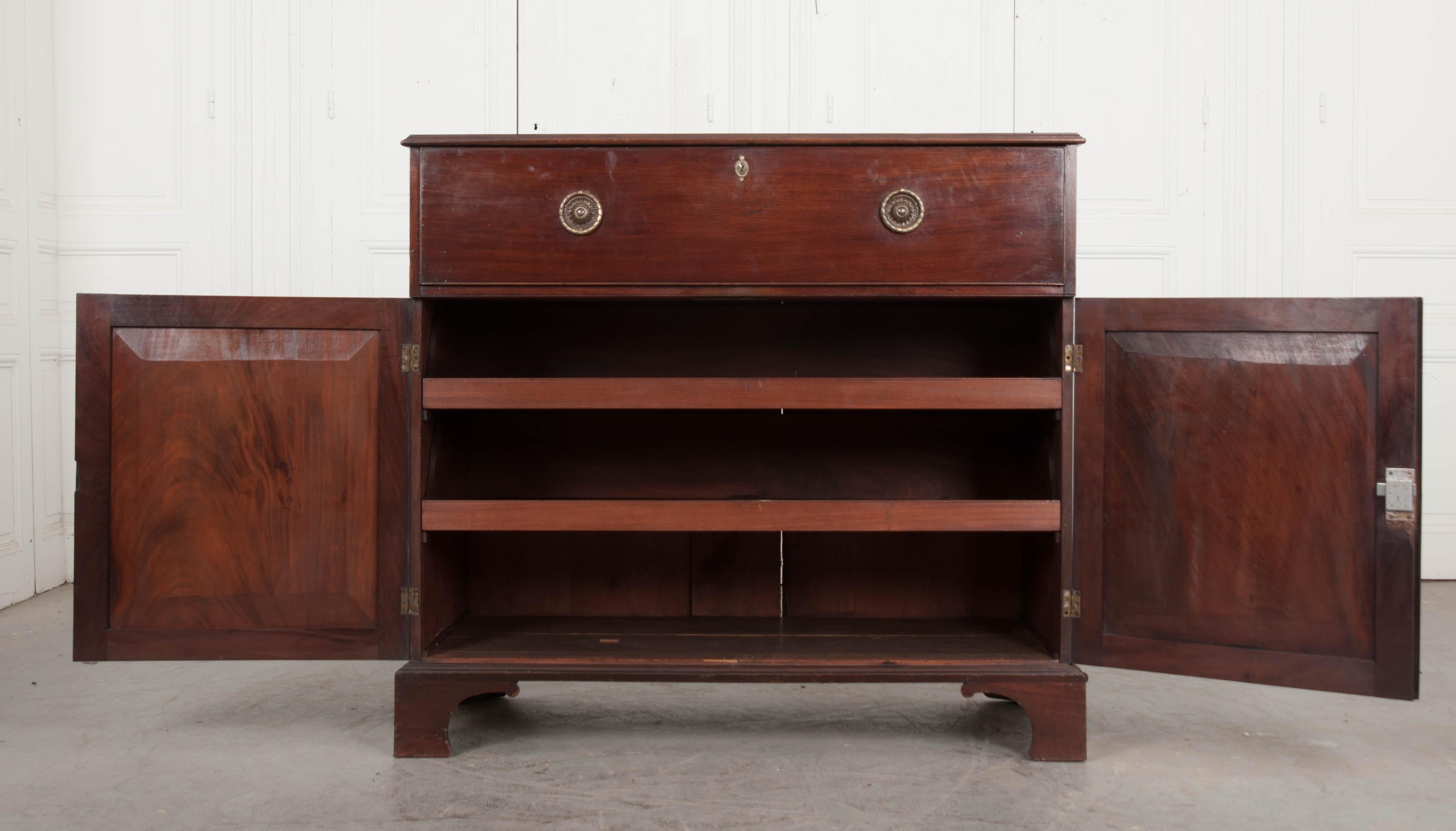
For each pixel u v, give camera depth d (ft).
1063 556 6.20
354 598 6.25
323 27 10.64
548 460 7.48
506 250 6.06
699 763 6.05
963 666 6.15
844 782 5.74
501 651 6.40
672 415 7.52
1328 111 10.72
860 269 5.99
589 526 6.15
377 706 7.14
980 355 7.27
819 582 7.48
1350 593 5.75
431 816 5.24
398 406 6.21
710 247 6.00
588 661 6.24
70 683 7.63
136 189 10.81
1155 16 10.66
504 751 6.25
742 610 7.50
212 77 10.71
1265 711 7.11
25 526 10.37
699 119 10.68
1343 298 6.45
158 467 6.22
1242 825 5.17
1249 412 5.91
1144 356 6.08
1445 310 10.88
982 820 5.21
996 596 7.45
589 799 5.48
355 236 10.73
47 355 10.71
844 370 7.32
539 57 10.66
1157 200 10.76
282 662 8.34
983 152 5.99
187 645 6.26
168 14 10.70
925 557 7.46
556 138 6.01
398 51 10.64
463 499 7.02
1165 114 10.70
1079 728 6.07
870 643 6.67
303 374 6.22
